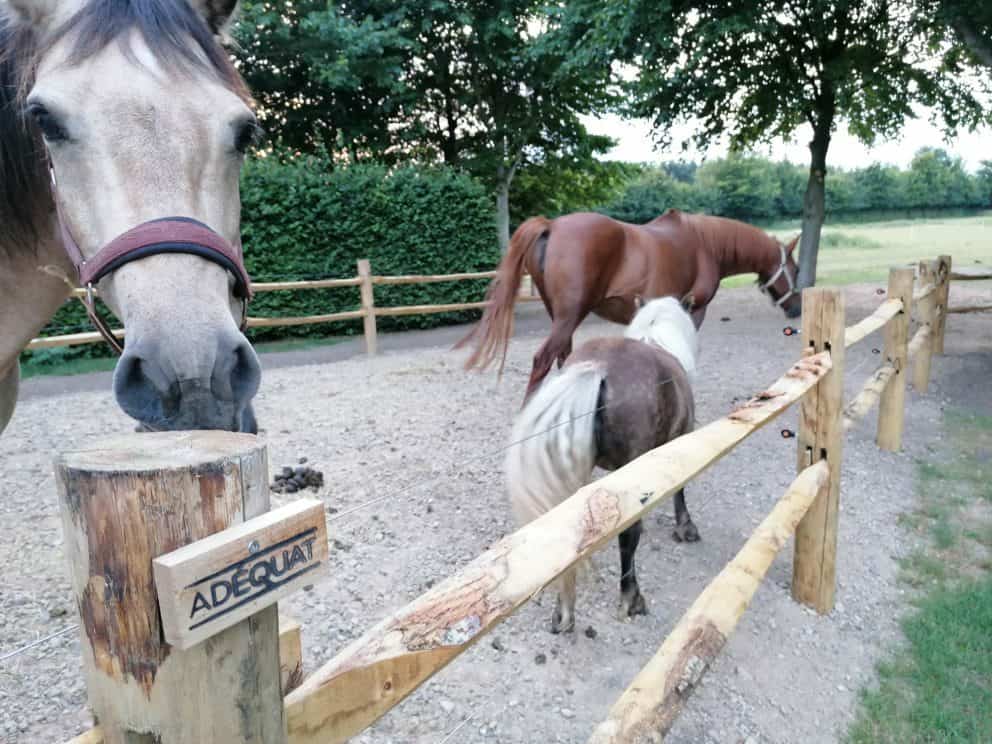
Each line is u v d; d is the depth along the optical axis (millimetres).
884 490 3738
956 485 3803
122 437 642
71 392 6012
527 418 2178
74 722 1897
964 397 5461
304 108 12016
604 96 13352
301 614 2434
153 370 1196
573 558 942
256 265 8688
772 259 5496
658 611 2518
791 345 7578
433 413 5066
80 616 592
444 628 761
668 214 5055
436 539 3008
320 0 10742
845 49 9836
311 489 3529
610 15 7945
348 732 709
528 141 14102
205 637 553
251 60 10641
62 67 1396
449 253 10180
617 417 2232
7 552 2863
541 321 10562
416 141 13703
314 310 9125
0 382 1981
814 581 2576
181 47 1500
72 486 553
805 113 10445
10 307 1755
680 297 4809
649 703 1225
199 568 540
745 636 2402
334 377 6438
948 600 2656
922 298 5320
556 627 2350
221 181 1486
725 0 7969
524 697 2059
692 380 2965
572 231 4305
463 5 11664
